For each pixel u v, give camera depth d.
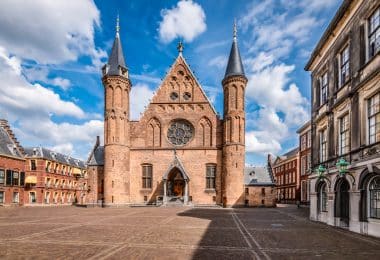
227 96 47.72
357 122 17.73
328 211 21.66
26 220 23.70
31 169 62.28
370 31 17.11
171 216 27.62
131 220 23.64
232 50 49.22
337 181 20.31
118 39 49.59
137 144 48.91
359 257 11.06
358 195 17.17
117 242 13.58
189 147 48.19
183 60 50.69
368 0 16.91
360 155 17.22
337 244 13.62
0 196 49.31
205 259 10.55
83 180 80.38
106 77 47.38
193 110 49.28
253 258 10.80
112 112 46.88
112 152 46.16
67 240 14.03
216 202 46.88
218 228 18.94
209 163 47.75
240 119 46.72
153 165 48.09
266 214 31.97
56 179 67.75
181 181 49.06
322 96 25.00
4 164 50.44
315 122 25.61
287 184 74.50
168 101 49.72
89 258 10.48
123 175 46.56
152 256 10.90
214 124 48.59
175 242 13.70
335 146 20.97
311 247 12.90
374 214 16.19
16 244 12.99
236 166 45.78
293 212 35.81
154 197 47.47
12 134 55.12
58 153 72.12
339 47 20.91
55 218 25.58
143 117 49.47
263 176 52.97
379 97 15.80
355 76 18.28
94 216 27.66
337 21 20.39
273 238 15.20
